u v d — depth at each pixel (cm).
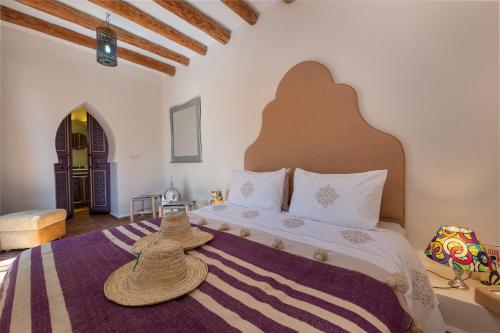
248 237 136
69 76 324
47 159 309
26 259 110
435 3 148
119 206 383
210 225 161
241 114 273
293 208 176
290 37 222
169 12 247
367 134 174
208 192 327
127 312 71
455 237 120
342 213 148
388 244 117
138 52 341
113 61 248
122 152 380
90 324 66
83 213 435
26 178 295
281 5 229
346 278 86
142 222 175
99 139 425
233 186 223
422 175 155
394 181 162
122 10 229
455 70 142
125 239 137
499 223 131
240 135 276
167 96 409
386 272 92
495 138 131
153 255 85
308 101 205
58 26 274
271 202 189
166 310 71
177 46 321
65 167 391
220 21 262
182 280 86
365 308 69
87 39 296
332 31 193
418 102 155
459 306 117
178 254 88
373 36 173
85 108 364
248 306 71
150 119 410
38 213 261
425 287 113
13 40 281
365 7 176
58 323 66
